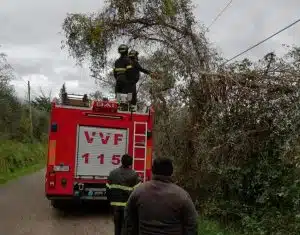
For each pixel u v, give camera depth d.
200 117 10.71
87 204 12.82
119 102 11.44
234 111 9.11
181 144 11.41
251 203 9.14
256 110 8.87
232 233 8.16
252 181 8.78
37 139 46.47
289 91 8.48
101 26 14.02
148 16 13.80
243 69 9.30
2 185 18.00
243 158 9.02
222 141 9.21
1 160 22.78
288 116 8.23
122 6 13.73
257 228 7.77
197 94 10.71
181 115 11.33
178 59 11.76
